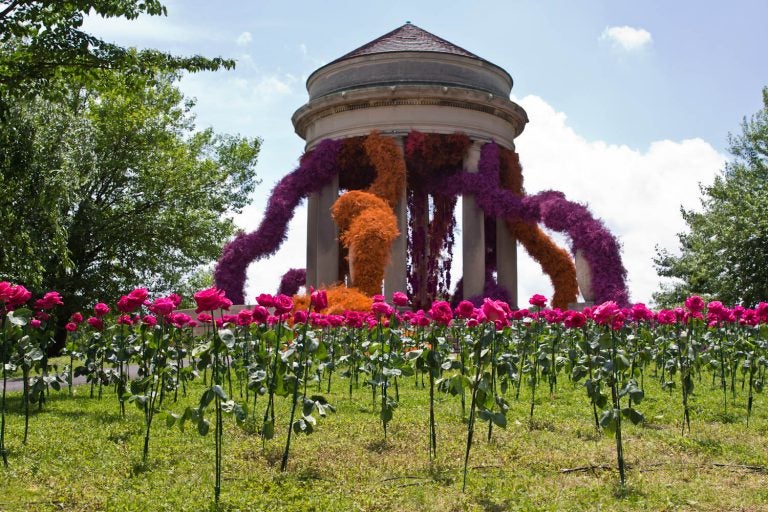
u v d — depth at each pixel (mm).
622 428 9758
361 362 14438
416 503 6340
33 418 10438
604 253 26266
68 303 34781
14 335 8164
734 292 31172
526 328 15352
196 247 39656
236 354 14383
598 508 6141
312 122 32406
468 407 11703
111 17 16438
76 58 16781
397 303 12070
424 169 31531
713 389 14125
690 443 8617
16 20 16297
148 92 38344
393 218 26109
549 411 11266
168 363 11617
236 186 45906
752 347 12102
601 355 8008
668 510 6125
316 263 31656
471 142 30672
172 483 6953
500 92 32344
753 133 41000
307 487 6738
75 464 7609
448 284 35281
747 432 9477
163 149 39969
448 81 30734
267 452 8156
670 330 16578
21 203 20469
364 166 31406
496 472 7352
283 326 8406
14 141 20031
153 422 10062
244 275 29734
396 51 30766
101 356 13141
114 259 39156
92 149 28922
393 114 30188
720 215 33844
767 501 6363
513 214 29297
